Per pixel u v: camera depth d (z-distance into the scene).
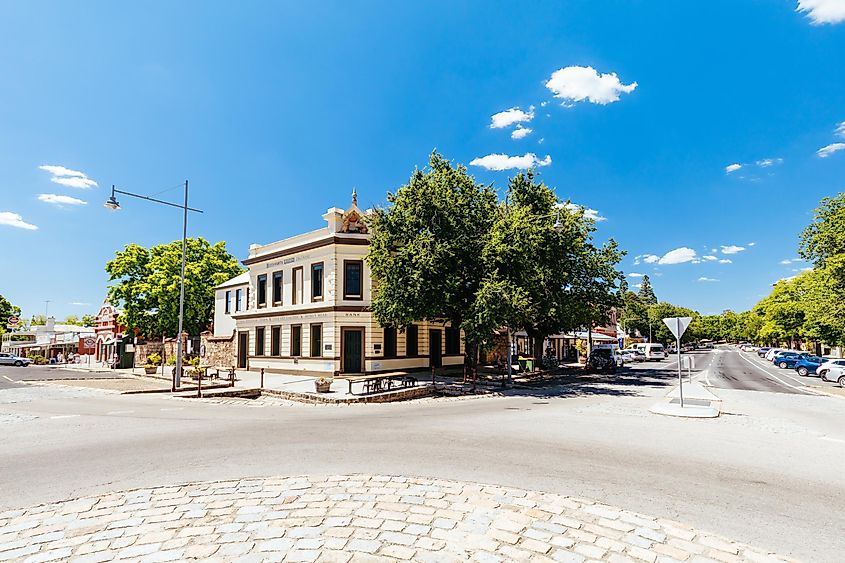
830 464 8.45
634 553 4.68
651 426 12.52
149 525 5.33
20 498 6.36
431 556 4.56
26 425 12.38
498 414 14.99
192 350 42.53
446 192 23.86
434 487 6.70
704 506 6.18
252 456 8.69
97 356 57.75
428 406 17.78
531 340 47.88
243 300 36.94
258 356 32.75
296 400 20.02
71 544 4.85
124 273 45.94
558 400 19.92
